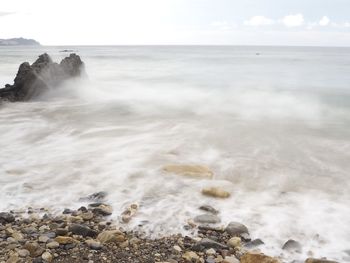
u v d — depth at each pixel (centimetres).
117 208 760
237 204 775
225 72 4800
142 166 1005
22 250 591
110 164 1025
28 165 1027
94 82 3256
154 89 2898
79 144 1250
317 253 596
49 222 700
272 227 679
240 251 605
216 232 664
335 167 1019
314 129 1520
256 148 1202
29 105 2153
